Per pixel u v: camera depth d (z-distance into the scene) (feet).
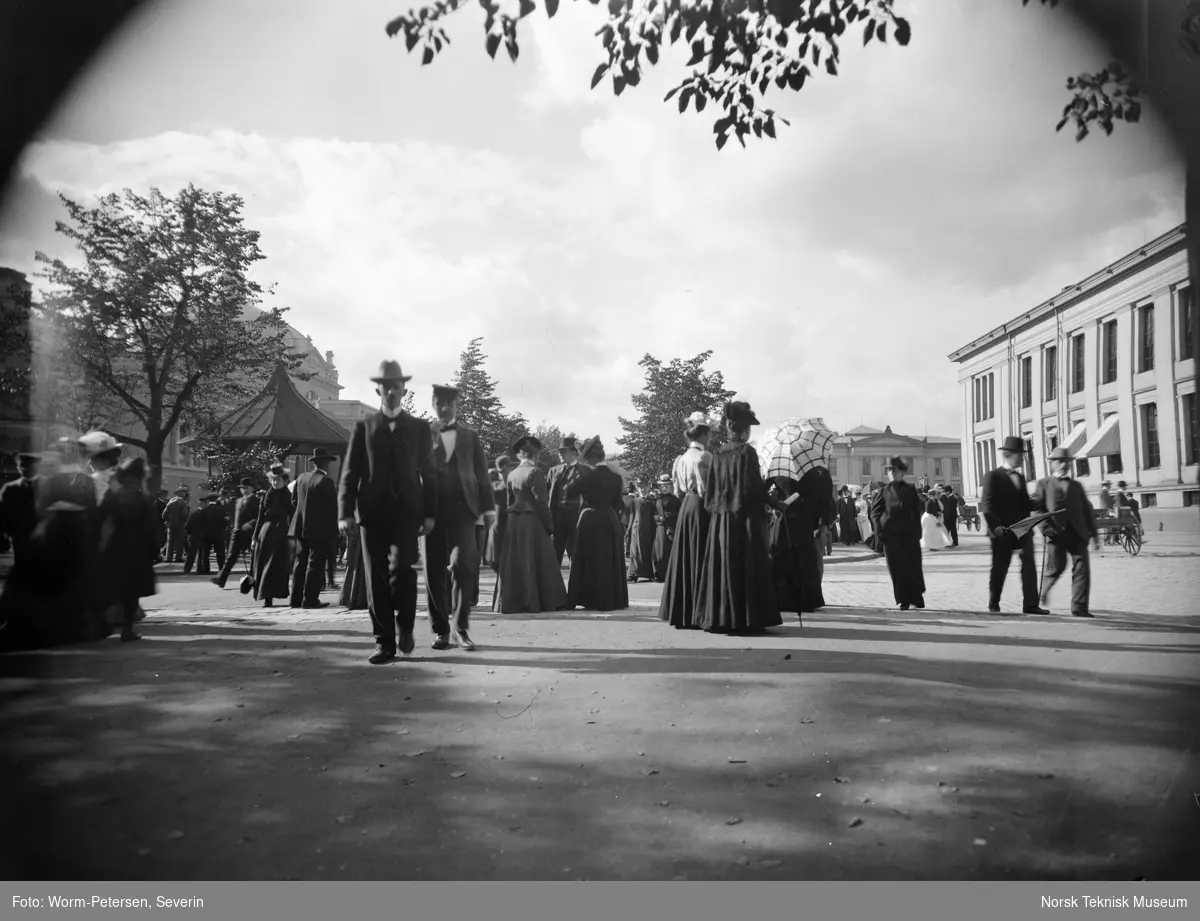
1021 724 14.01
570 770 12.03
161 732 14.26
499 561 32.14
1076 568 29.35
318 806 10.75
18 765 12.48
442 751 13.02
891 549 31.53
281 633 26.37
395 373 20.90
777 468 30.32
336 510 35.19
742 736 13.53
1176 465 81.97
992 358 134.82
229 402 81.97
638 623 27.84
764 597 24.32
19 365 21.68
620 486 33.24
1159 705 15.19
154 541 24.99
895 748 12.75
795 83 18.51
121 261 65.82
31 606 23.09
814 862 8.96
